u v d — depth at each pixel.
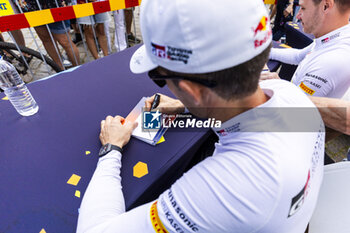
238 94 0.42
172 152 0.82
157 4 0.40
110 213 0.56
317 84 1.01
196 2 0.36
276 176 0.38
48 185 0.71
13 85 1.11
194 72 0.40
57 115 0.97
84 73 1.25
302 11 1.11
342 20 0.99
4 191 0.69
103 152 0.75
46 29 2.16
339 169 0.70
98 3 1.64
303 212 0.46
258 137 0.42
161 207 0.43
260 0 0.41
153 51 0.44
